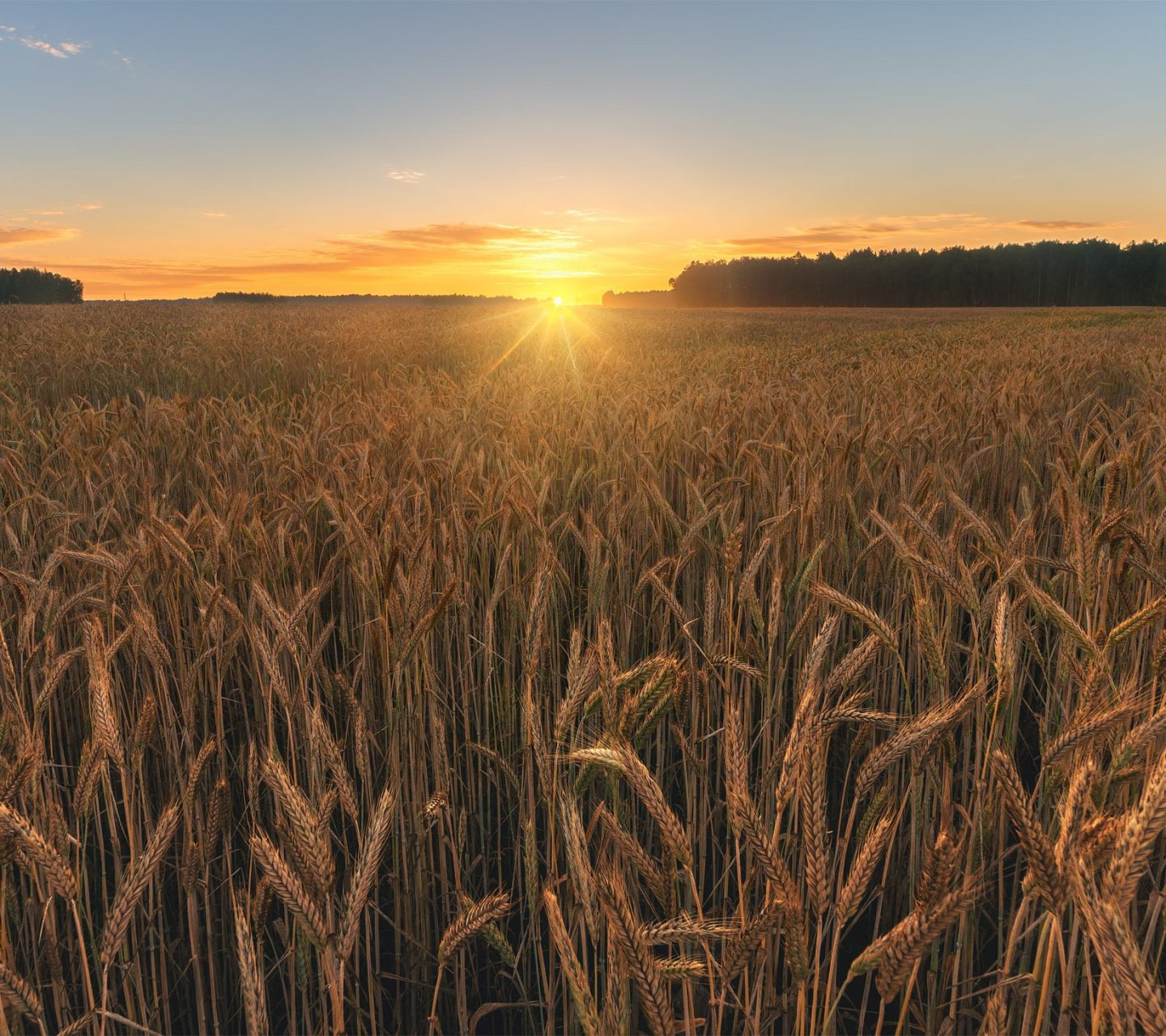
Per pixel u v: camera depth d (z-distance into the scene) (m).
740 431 6.34
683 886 2.90
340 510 4.17
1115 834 1.31
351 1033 2.87
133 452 6.05
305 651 2.64
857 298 135.00
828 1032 1.64
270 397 12.85
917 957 1.41
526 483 4.59
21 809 2.24
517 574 3.79
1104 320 48.66
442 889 3.27
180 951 3.19
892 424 6.48
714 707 3.77
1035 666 4.35
